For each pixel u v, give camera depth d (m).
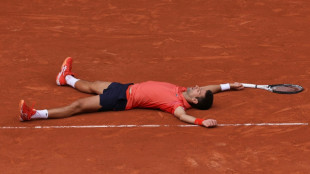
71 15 49.94
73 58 38.72
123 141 25.72
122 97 29.19
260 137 26.27
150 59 38.56
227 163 23.84
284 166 23.66
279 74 35.50
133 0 54.88
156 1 54.59
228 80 34.41
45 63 37.59
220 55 39.47
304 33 45.31
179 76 35.09
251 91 32.31
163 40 43.03
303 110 29.50
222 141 25.78
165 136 26.28
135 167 23.42
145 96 29.28
